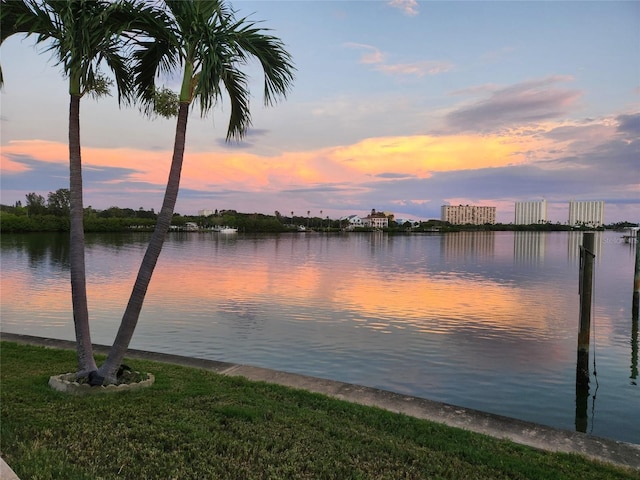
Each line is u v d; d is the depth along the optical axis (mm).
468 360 11070
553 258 49344
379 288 24469
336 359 11070
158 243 6613
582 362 9758
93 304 18109
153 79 7555
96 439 4645
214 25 6258
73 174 6727
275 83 7031
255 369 7895
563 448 4980
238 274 30719
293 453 4469
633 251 64062
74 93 6680
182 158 6602
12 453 4281
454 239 117438
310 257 48969
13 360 7922
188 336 13266
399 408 6125
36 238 75125
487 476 4180
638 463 4676
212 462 4246
